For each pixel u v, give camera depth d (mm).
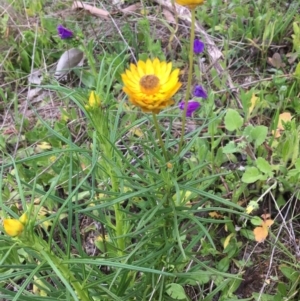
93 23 825
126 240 486
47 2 896
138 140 457
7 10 856
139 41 783
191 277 472
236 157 603
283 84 660
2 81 799
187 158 582
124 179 415
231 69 727
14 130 701
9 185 625
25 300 386
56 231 569
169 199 402
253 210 554
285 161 555
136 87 335
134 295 432
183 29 786
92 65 635
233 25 753
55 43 832
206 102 631
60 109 672
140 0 855
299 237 537
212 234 539
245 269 523
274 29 729
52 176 595
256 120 642
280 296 481
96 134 397
